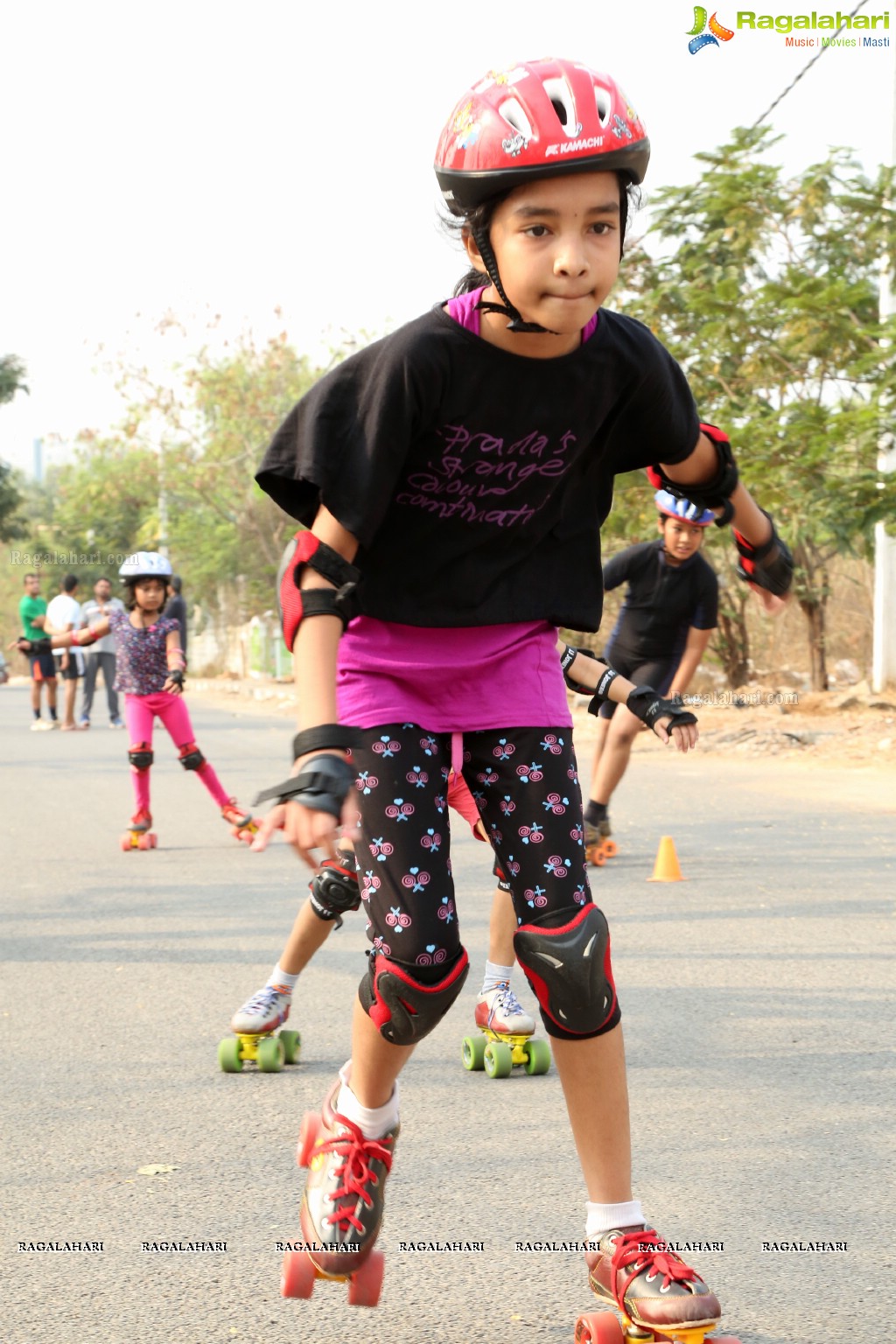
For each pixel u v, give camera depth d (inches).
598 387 89.8
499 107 81.4
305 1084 151.6
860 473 476.4
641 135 82.7
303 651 84.3
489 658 94.8
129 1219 114.7
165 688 319.6
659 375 92.8
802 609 650.2
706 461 99.3
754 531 104.5
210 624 1552.7
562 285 82.0
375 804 91.1
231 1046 156.1
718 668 763.4
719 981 192.2
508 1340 93.5
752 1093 145.8
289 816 76.3
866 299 507.2
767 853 302.0
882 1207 115.4
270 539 1298.0
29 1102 145.7
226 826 363.6
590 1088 90.7
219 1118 140.3
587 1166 91.6
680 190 573.3
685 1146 130.0
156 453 1288.1
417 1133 135.3
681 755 499.2
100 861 307.7
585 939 88.6
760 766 466.3
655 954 208.5
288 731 695.1
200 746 598.5
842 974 195.6
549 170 80.0
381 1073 91.8
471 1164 126.7
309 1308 98.9
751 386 568.7
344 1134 92.5
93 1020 178.4
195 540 1346.0
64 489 1403.8
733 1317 96.0
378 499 87.3
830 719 552.1
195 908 252.1
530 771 93.2
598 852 288.4
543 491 92.7
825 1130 134.4
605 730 288.8
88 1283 102.9
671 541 271.6
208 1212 116.1
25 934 231.9
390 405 85.9
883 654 595.5
